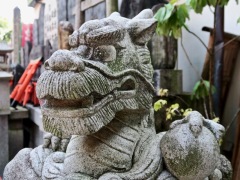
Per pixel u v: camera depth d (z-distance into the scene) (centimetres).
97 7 234
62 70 65
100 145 73
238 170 177
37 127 280
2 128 256
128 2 204
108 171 73
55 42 301
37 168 82
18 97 296
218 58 203
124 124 78
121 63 75
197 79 249
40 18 407
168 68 201
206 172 71
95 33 71
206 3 149
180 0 192
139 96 79
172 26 155
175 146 70
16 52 455
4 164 254
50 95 64
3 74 256
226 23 224
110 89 70
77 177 70
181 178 72
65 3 299
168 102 195
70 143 78
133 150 77
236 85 216
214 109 204
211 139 71
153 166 74
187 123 73
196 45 250
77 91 62
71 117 65
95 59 72
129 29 80
